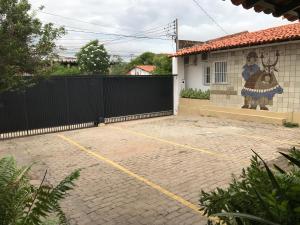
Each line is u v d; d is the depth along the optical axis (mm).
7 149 10211
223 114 15461
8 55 6281
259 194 2047
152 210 5180
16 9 6637
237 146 9375
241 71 14828
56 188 2783
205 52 16250
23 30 6715
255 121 13945
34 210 2693
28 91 12352
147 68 42312
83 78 13961
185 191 5914
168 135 11547
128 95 15844
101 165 7914
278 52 13148
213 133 11602
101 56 39812
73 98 13703
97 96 14508
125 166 7734
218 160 7906
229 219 2250
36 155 9250
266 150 8781
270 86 13594
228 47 14547
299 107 12594
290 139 10156
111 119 15273
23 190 2992
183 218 4852
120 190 6125
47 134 12711
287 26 15508
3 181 3000
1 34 6254
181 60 18219
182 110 17781
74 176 2887
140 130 12898
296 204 1860
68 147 10148
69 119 13617
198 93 17188
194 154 8602
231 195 2391
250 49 14281
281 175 2275
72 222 4855
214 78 16250
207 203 2736
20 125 12273
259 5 4344
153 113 17047
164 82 17484
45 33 7340
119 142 10609
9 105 11961
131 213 5113
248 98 14602
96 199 5730
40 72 7629
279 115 13227
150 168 7461
